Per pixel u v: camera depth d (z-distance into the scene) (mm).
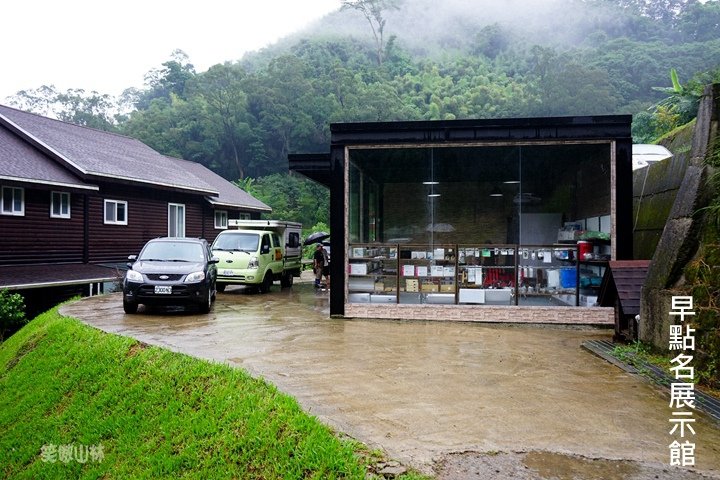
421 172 9750
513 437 3891
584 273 9328
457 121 9227
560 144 9109
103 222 17438
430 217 9703
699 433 4031
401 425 4102
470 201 9625
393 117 50562
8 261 14414
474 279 9531
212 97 54281
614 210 8883
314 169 11039
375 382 5340
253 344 7230
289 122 51531
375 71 66125
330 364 6098
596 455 3602
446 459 3480
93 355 6949
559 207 9461
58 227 15859
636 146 13039
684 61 49000
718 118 6375
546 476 3273
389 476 3238
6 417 6492
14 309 12141
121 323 8906
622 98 44969
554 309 9156
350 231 9734
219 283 14234
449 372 5781
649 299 6480
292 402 4461
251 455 3941
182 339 7531
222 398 4918
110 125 55375
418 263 9672
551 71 53406
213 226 23672
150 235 19500
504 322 9273
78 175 16141
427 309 9469
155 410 5277
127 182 17438
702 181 6188
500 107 49906
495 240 9570
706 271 5539
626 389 5160
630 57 51062
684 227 6164
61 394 6430
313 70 61969
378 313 9547
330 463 3438
